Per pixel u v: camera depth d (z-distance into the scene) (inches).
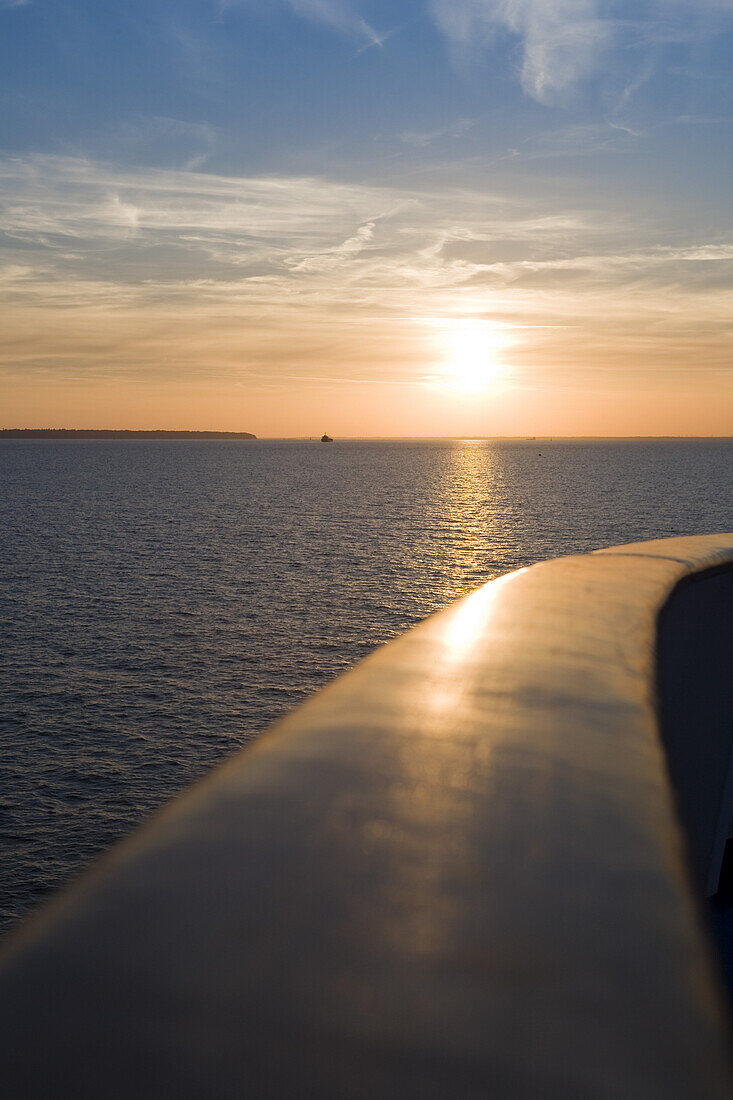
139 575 2330.2
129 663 1566.2
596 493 4918.8
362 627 1798.7
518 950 19.6
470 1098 15.1
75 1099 14.2
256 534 3147.1
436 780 31.1
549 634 61.4
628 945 20.4
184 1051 15.7
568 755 35.2
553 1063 16.0
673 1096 15.3
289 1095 14.9
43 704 1366.9
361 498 4726.9
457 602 75.1
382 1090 15.2
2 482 6117.1
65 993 17.0
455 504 4301.2
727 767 126.3
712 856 122.3
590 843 26.3
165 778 1135.0
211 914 20.1
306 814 27.1
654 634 63.5
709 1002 18.2
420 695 44.1
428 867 23.5
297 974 18.3
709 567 108.0
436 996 17.9
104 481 6274.6
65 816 1039.0
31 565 2472.9
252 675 1509.6
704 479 6190.9
